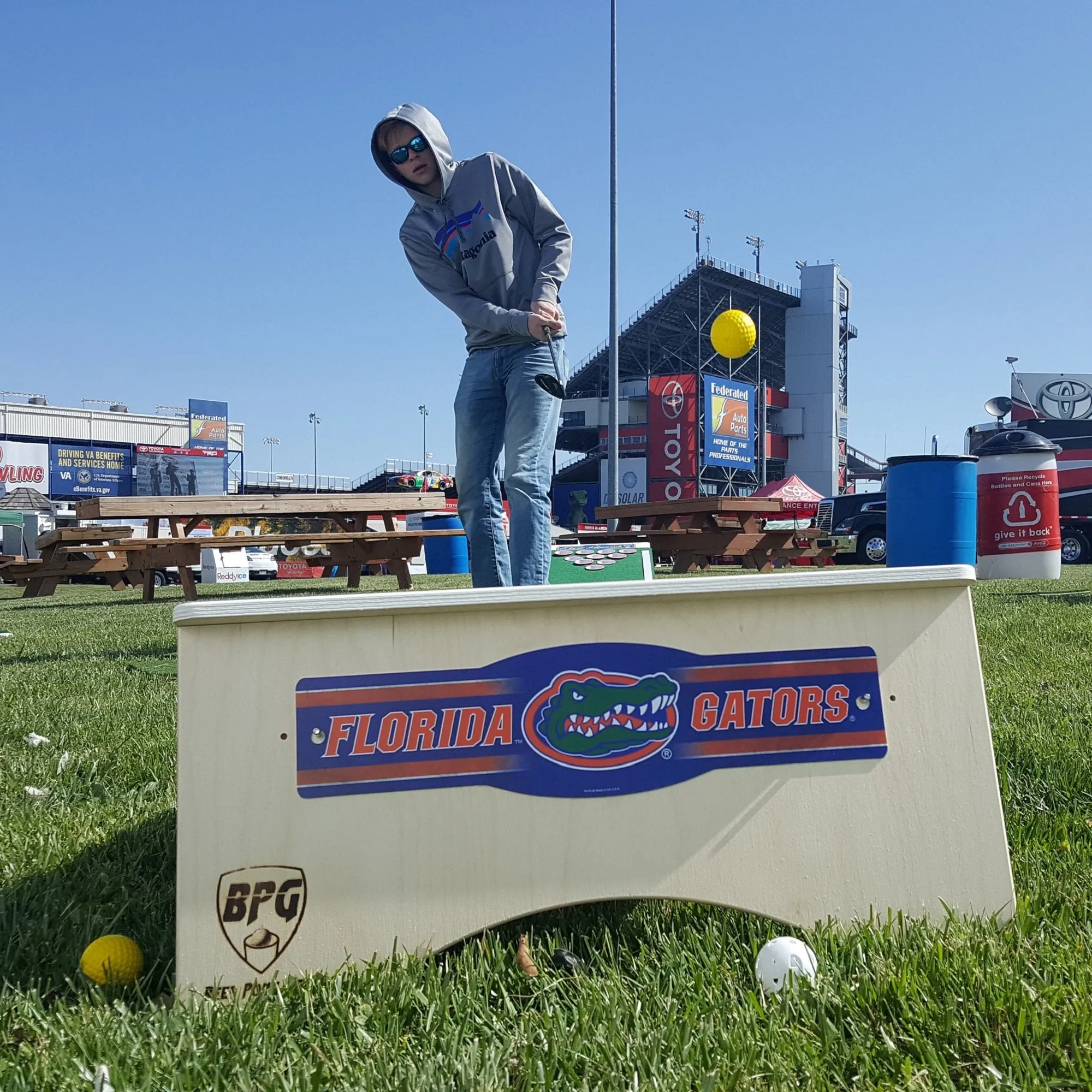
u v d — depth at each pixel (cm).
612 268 2223
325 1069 129
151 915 182
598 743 162
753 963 158
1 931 177
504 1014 145
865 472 9312
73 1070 130
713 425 6225
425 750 159
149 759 303
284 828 155
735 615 166
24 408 6812
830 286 7544
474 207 345
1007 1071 123
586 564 463
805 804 163
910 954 151
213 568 2238
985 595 791
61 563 1109
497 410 358
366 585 1460
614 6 2209
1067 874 187
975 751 168
